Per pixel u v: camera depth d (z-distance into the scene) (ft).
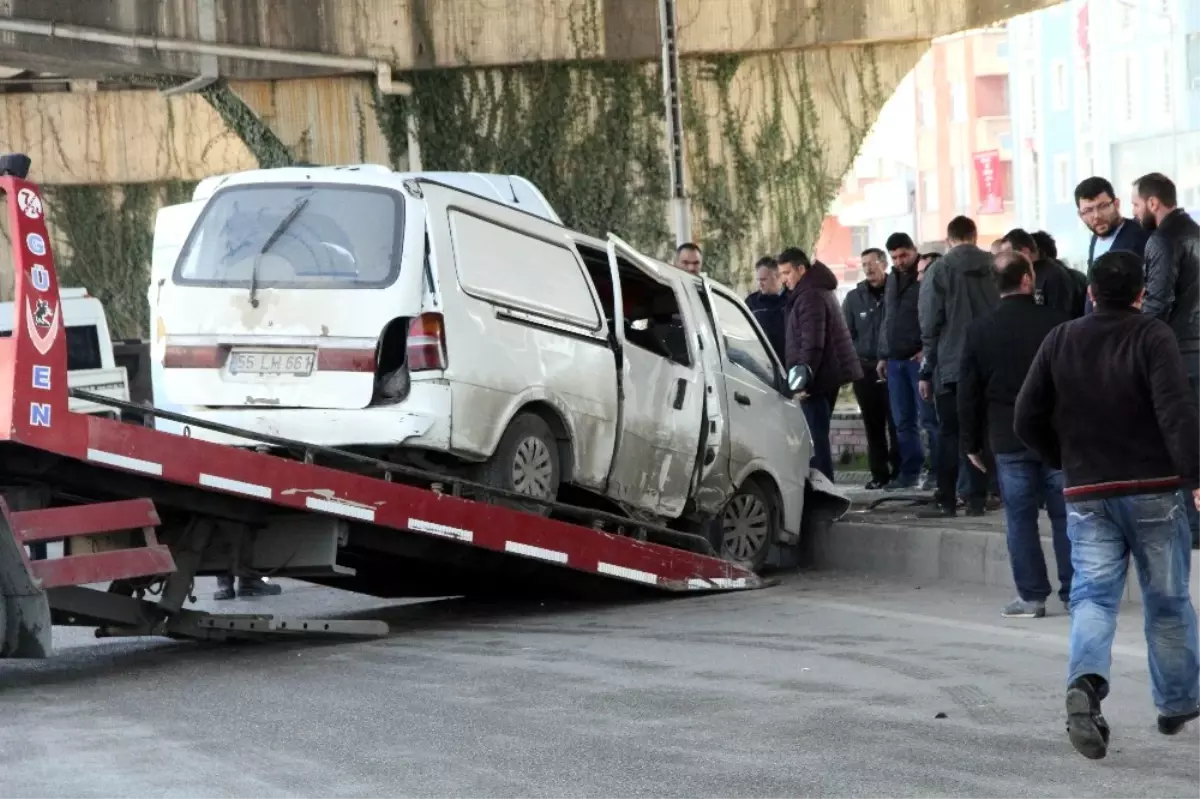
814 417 58.44
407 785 23.38
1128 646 34.53
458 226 40.45
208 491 35.63
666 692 30.25
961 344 53.26
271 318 39.65
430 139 120.78
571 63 121.08
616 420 44.86
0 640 31.35
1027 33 324.39
